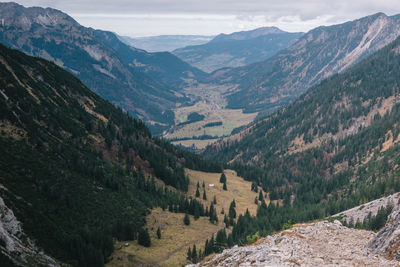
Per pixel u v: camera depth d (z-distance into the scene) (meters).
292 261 33.34
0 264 60.38
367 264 32.41
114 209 133.38
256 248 39.81
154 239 125.31
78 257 90.88
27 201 100.25
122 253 108.31
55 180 123.88
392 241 34.84
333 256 34.84
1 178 102.50
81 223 111.44
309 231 42.31
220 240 123.38
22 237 80.19
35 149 133.62
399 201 42.38
